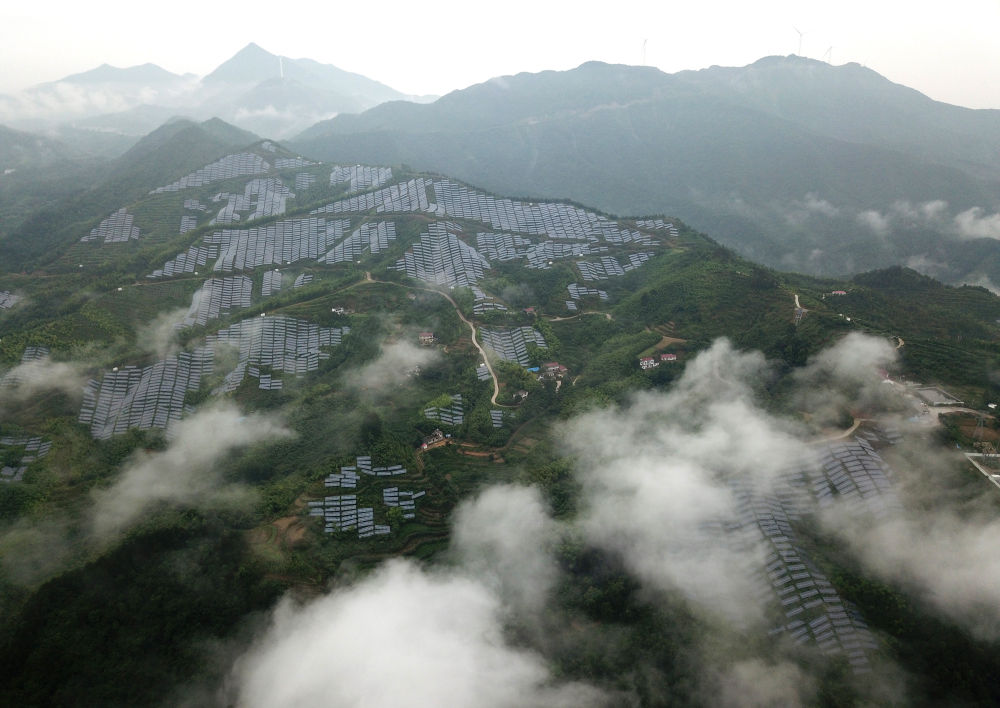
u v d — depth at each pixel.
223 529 172.62
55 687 129.00
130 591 150.62
